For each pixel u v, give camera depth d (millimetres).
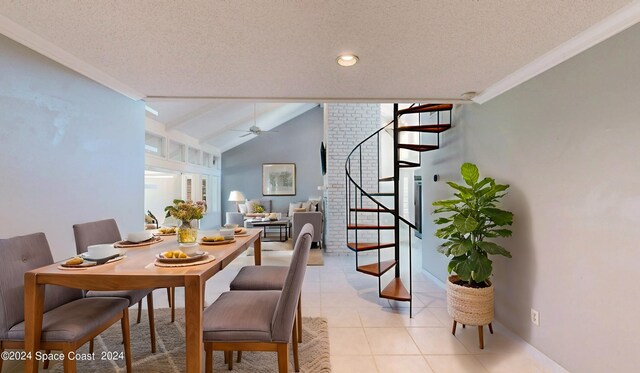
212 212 8719
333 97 2854
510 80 2314
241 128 8219
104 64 2137
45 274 1452
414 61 2064
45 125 2230
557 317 1941
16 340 1498
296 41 1798
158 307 3025
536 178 2115
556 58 1904
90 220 2664
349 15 1526
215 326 1523
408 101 2902
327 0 1406
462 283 2453
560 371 1915
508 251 2396
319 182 9781
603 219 1635
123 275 1435
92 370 1957
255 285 2182
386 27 1640
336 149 5809
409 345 2311
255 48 1891
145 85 2551
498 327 2555
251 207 8953
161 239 2428
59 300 1812
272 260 5258
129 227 3191
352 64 2111
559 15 1509
